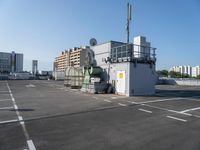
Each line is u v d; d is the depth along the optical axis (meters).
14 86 35.19
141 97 19.50
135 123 9.58
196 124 9.46
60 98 18.72
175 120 10.23
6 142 6.89
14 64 132.00
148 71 22.42
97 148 6.37
